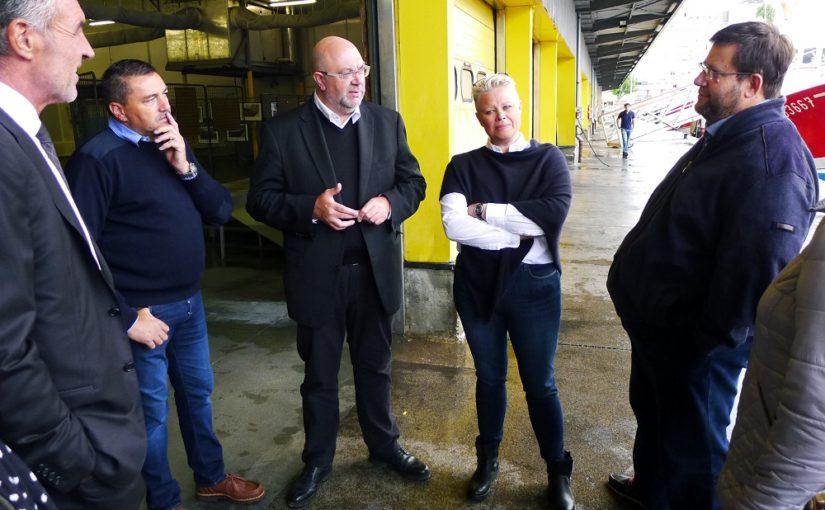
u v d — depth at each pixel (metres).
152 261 1.83
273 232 5.75
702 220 1.56
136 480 1.28
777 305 1.15
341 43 1.99
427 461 2.47
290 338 4.00
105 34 13.04
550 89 10.29
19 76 1.10
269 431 2.78
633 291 1.78
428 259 3.73
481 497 2.21
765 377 1.17
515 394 3.04
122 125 1.78
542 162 2.02
